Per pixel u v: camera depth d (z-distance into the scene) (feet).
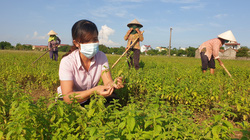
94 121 6.55
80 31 7.92
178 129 6.91
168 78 18.19
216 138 5.95
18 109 6.00
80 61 8.89
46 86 19.39
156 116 6.49
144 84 16.49
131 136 5.94
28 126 5.97
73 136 6.27
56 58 43.06
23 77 21.70
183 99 14.80
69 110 7.03
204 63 27.12
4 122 7.31
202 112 14.98
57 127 6.50
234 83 19.21
